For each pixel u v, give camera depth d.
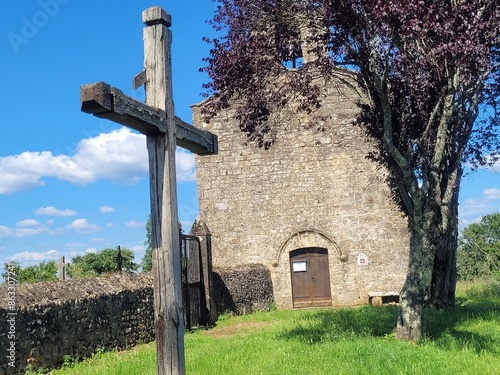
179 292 4.70
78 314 10.17
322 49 8.96
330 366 7.09
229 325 14.78
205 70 9.77
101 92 3.92
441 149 9.58
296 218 20.17
